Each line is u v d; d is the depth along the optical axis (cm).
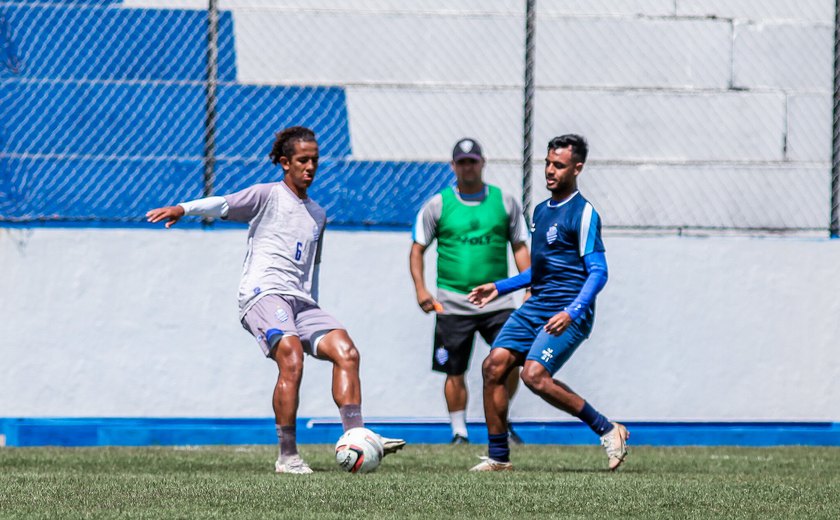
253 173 3225
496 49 3331
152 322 3105
